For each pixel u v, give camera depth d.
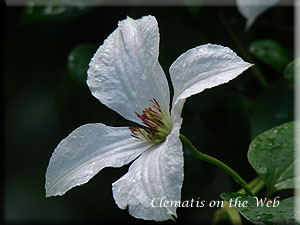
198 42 0.38
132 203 0.29
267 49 0.36
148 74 0.32
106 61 0.33
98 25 0.40
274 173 0.32
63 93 0.39
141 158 0.31
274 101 0.37
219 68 0.29
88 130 0.32
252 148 0.32
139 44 0.32
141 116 0.32
